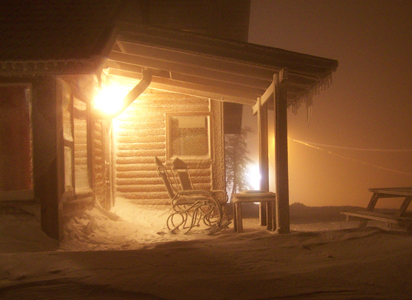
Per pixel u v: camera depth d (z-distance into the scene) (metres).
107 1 6.61
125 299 2.72
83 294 2.84
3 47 5.41
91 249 5.46
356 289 2.80
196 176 9.75
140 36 6.07
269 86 7.46
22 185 5.55
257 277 3.13
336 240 4.72
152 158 9.84
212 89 9.12
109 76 9.43
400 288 2.80
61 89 5.78
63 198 5.72
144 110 9.95
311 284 2.93
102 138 8.87
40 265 3.59
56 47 5.38
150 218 9.05
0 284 3.06
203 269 3.42
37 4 6.66
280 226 6.15
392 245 4.23
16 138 5.59
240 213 6.70
